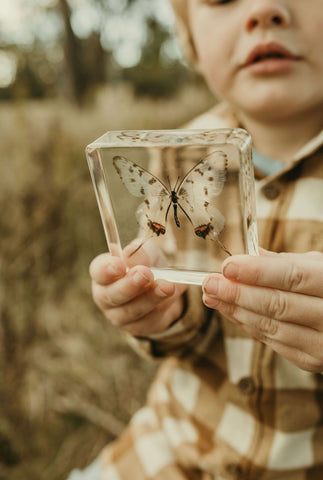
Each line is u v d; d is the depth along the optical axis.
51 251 0.70
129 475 0.35
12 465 0.50
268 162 0.32
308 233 0.29
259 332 0.24
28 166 0.75
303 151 0.28
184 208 0.22
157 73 3.23
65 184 0.75
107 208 0.24
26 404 0.54
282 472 0.30
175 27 0.37
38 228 0.69
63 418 0.54
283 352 0.24
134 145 0.22
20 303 0.60
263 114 0.29
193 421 0.34
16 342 0.57
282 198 0.30
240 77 0.28
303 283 0.21
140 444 0.36
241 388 0.31
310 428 0.30
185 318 0.30
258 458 0.30
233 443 0.31
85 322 0.66
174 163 0.21
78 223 0.74
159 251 0.24
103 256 0.28
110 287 0.25
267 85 0.27
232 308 0.23
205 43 0.30
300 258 0.22
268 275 0.21
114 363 0.61
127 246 0.25
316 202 0.29
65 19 2.71
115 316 0.28
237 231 0.22
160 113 1.14
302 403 0.30
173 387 0.36
